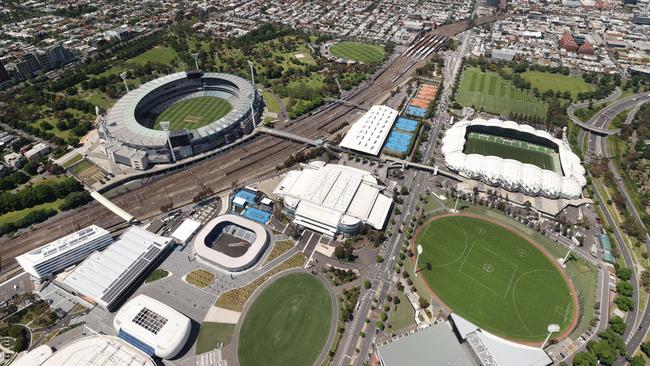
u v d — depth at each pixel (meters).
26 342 158.12
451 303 176.25
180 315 160.75
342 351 157.50
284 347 158.50
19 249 198.75
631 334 164.12
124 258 184.00
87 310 170.00
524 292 181.62
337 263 192.62
